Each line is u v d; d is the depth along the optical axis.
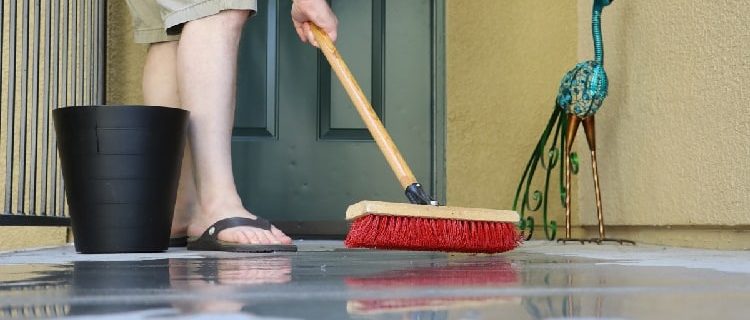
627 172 1.76
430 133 2.18
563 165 1.88
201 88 1.52
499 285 0.59
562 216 2.16
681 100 1.51
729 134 1.33
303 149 2.15
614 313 0.41
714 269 0.79
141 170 1.37
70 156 1.37
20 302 0.47
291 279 0.66
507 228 1.15
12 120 1.49
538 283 0.61
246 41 2.13
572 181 2.12
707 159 1.40
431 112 2.18
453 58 2.23
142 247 1.38
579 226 2.10
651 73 1.65
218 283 0.62
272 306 0.44
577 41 2.16
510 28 2.22
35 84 1.63
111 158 1.36
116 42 2.12
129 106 1.36
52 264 0.96
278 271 0.79
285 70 2.14
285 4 2.15
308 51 2.15
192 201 1.75
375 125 1.41
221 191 1.52
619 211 1.81
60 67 1.92
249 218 1.49
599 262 0.94
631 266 0.85
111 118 1.36
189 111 1.49
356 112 2.17
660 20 1.60
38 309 0.44
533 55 2.20
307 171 2.15
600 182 1.93
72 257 1.18
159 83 1.74
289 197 2.14
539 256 1.12
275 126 2.14
